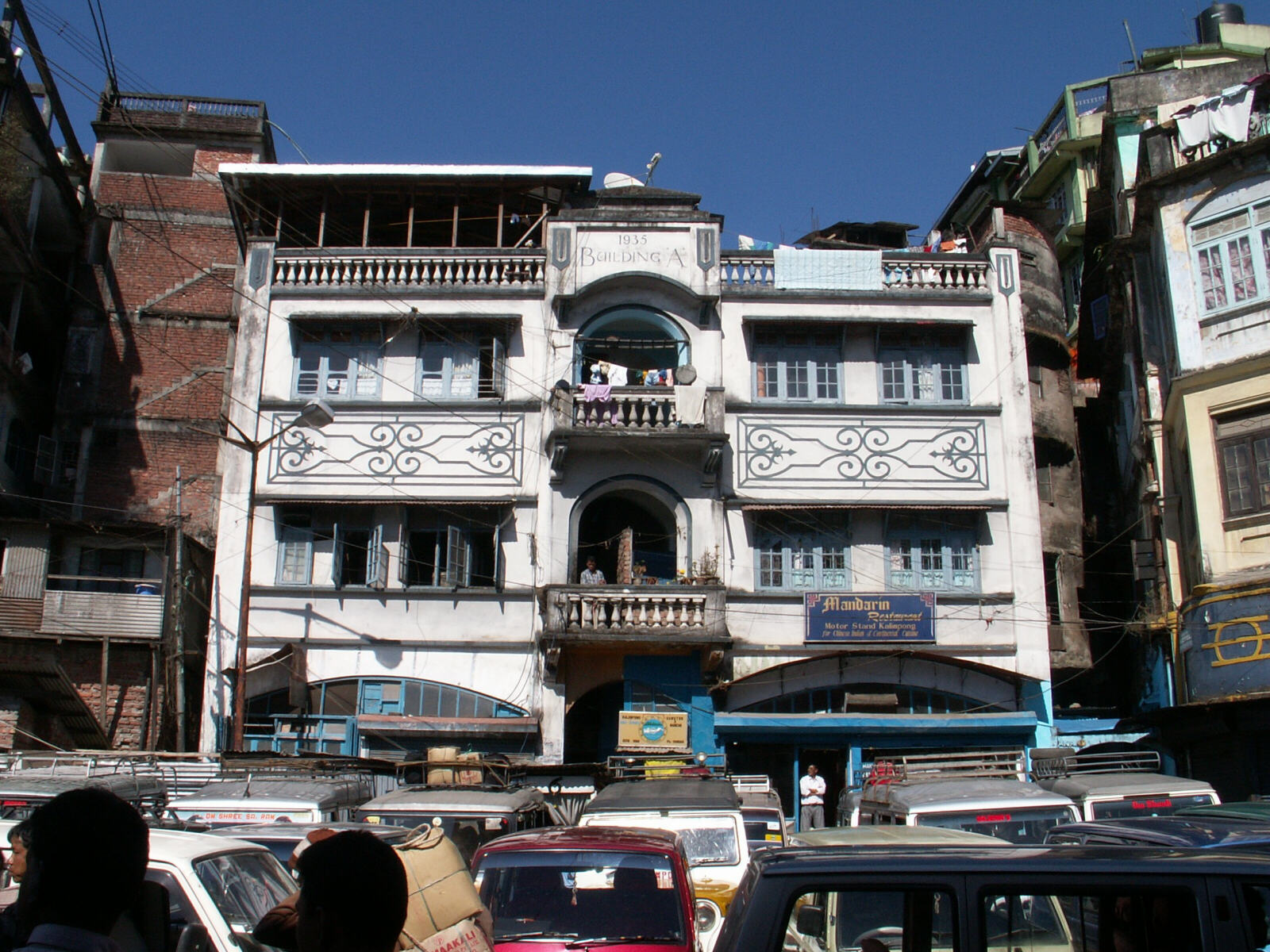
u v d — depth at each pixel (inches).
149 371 1128.8
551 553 875.4
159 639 898.1
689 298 920.3
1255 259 778.2
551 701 852.0
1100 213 1119.6
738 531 890.7
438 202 990.4
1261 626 703.7
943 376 932.0
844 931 215.5
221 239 1172.5
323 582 883.4
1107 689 1064.8
